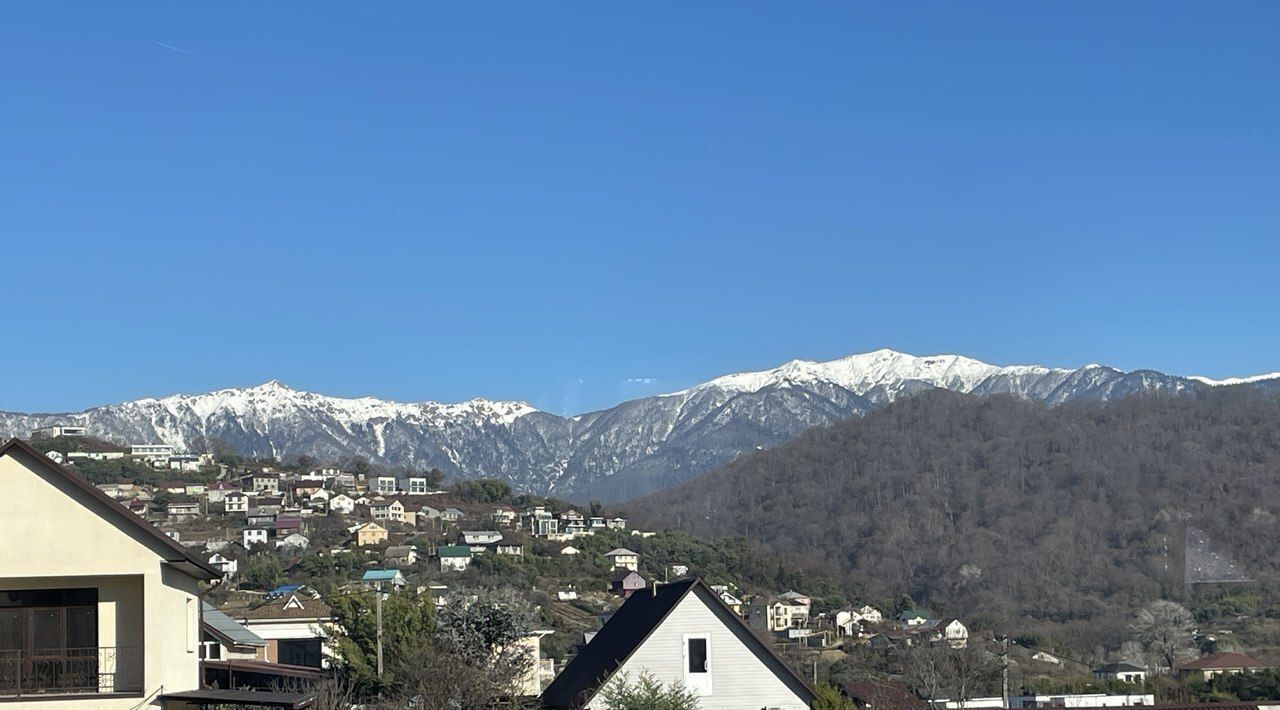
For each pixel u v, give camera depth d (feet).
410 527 585.22
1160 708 166.20
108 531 100.48
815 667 200.75
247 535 522.88
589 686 140.97
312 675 153.38
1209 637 315.58
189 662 115.65
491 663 157.48
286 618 215.51
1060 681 260.83
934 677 214.48
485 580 360.28
